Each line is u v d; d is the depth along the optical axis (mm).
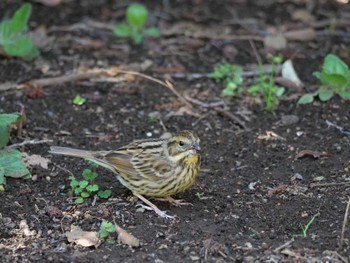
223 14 18203
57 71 15484
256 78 15344
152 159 11039
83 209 11133
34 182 11844
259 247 10133
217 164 12445
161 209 11180
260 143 13086
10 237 10508
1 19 17375
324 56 16312
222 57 16266
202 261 9875
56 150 11648
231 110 14242
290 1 18844
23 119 13203
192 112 14172
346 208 10648
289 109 14219
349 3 18750
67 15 17875
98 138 13266
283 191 11539
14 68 15484
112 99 14570
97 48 16484
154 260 9898
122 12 18156
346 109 14047
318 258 9844
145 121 13891
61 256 10031
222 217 10898
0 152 11961
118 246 10219
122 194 11578
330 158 12508
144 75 14406
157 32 16828
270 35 16969
